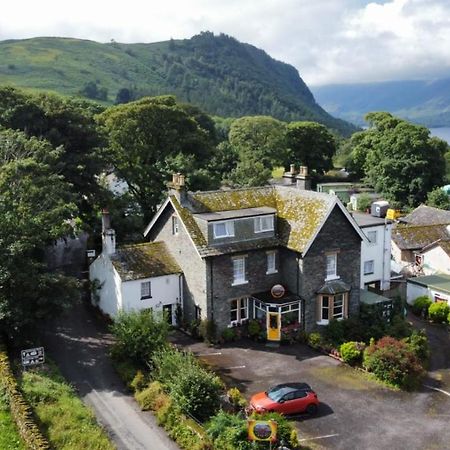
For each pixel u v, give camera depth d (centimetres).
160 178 6756
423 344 3859
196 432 2661
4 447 2408
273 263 4269
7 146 4447
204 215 4141
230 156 9394
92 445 2484
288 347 4000
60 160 5288
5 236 3469
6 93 5581
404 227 6438
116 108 7569
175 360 3109
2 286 3422
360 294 4628
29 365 3269
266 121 11831
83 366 3534
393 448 2719
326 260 4169
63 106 5734
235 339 4097
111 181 7619
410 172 9775
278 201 4534
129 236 5631
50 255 6031
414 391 3378
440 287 4850
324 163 12400
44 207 3941
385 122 11169
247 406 3025
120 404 3048
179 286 4328
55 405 2798
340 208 4134
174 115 7394
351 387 3397
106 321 4347
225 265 4062
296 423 2961
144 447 2622
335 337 4022
